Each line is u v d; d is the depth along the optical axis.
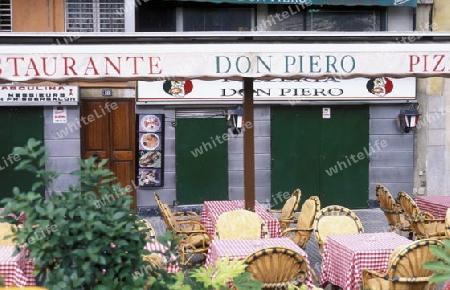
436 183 13.49
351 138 13.28
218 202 9.77
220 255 6.27
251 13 13.19
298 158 13.22
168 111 12.78
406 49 7.17
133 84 12.59
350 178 13.34
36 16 12.44
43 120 12.34
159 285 3.66
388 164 13.39
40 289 3.63
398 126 13.33
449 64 7.23
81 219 3.48
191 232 8.14
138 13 12.96
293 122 13.16
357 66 7.10
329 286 7.73
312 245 10.37
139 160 12.72
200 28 13.11
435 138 13.42
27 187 12.33
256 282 4.00
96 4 12.62
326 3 12.70
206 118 12.91
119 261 3.45
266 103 12.91
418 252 5.83
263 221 7.96
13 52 6.75
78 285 3.36
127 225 3.51
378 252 6.42
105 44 7.18
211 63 6.95
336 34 7.44
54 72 6.80
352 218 7.89
